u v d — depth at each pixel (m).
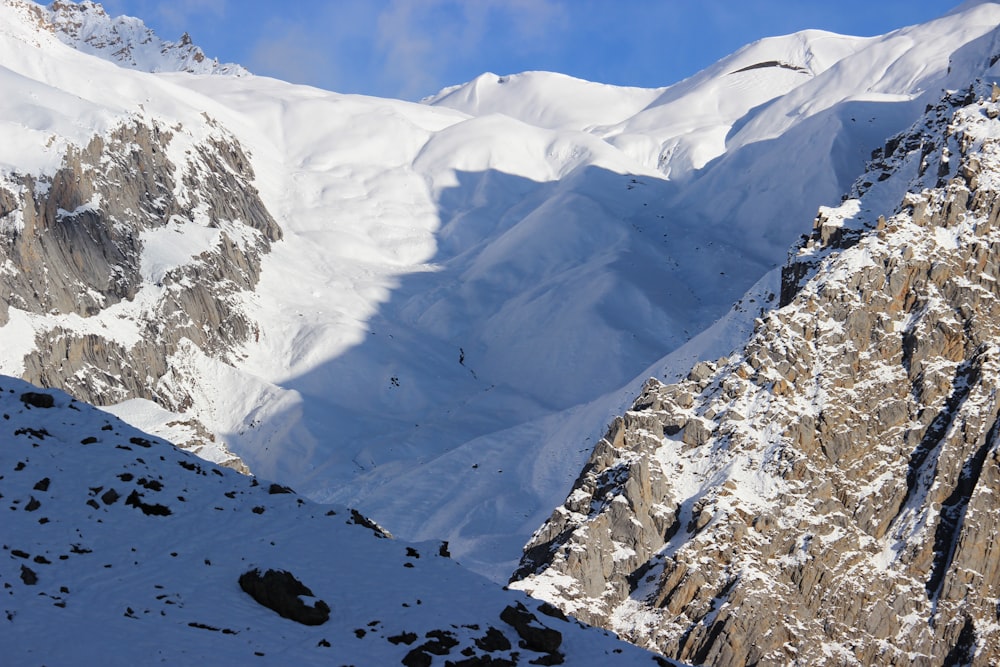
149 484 52.12
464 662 41.16
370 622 43.59
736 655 91.31
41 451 53.56
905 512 101.88
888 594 97.19
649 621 95.94
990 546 95.94
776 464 103.50
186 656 38.97
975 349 109.25
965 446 102.25
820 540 98.31
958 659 93.56
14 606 40.12
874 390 108.75
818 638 94.12
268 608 43.91
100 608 41.41
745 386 110.88
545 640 43.81
